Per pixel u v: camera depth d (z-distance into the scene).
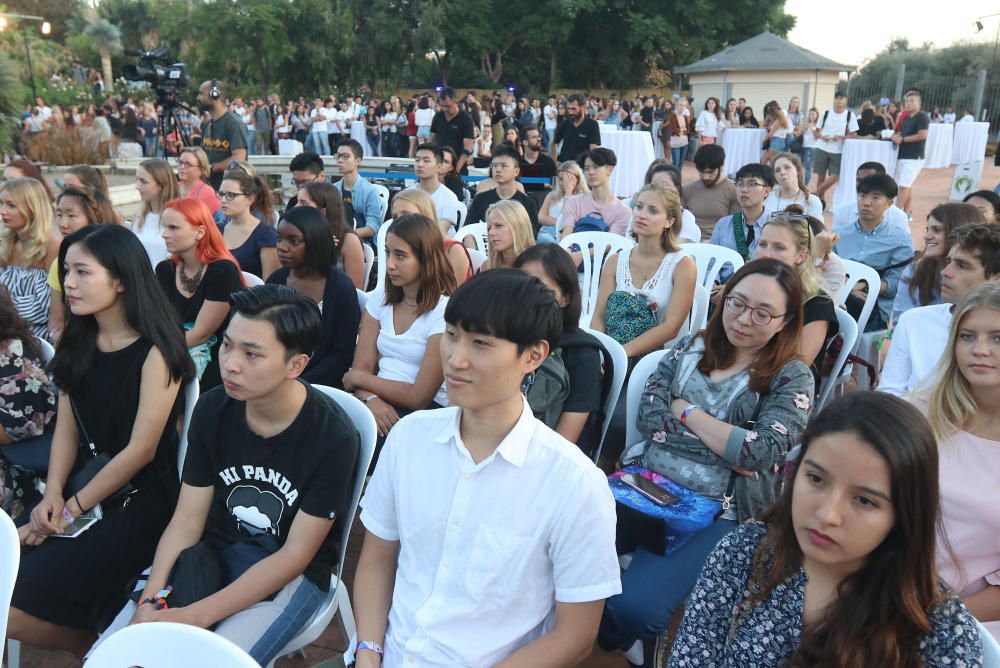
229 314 3.53
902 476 1.24
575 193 6.53
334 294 3.54
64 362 2.43
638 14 39.66
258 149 20.03
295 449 2.06
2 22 26.48
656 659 2.27
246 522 2.12
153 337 2.39
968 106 24.88
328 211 4.86
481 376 1.48
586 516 1.54
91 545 2.29
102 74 41.78
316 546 2.05
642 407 2.63
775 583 1.43
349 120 19.78
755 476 2.40
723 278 4.73
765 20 41.47
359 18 40.47
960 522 1.96
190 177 6.30
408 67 42.34
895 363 2.95
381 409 3.10
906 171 11.10
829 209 12.48
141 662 1.36
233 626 1.93
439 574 1.61
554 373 2.61
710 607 1.52
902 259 5.02
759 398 2.46
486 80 41.81
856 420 1.26
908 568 1.29
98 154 11.88
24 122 16.14
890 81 27.78
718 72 24.11
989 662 1.32
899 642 1.32
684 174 18.88
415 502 1.65
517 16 41.31
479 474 1.58
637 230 3.79
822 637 1.37
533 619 1.62
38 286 3.92
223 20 34.66
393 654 1.68
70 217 4.18
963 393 1.99
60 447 2.49
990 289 1.93
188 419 2.54
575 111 9.86
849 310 4.42
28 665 2.55
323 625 2.11
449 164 6.83
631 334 3.79
